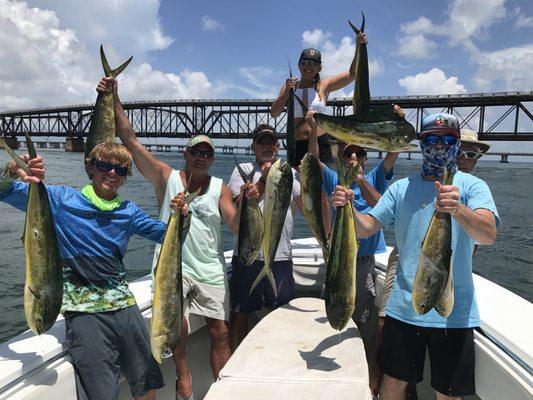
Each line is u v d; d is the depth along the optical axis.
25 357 2.13
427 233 2.12
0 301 6.86
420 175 2.60
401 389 2.60
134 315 2.50
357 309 3.65
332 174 3.67
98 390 2.27
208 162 3.20
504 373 2.19
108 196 2.53
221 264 3.28
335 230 2.31
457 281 2.42
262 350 2.66
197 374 3.60
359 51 2.70
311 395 2.18
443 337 2.43
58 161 49.06
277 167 2.88
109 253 2.45
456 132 2.43
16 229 12.65
